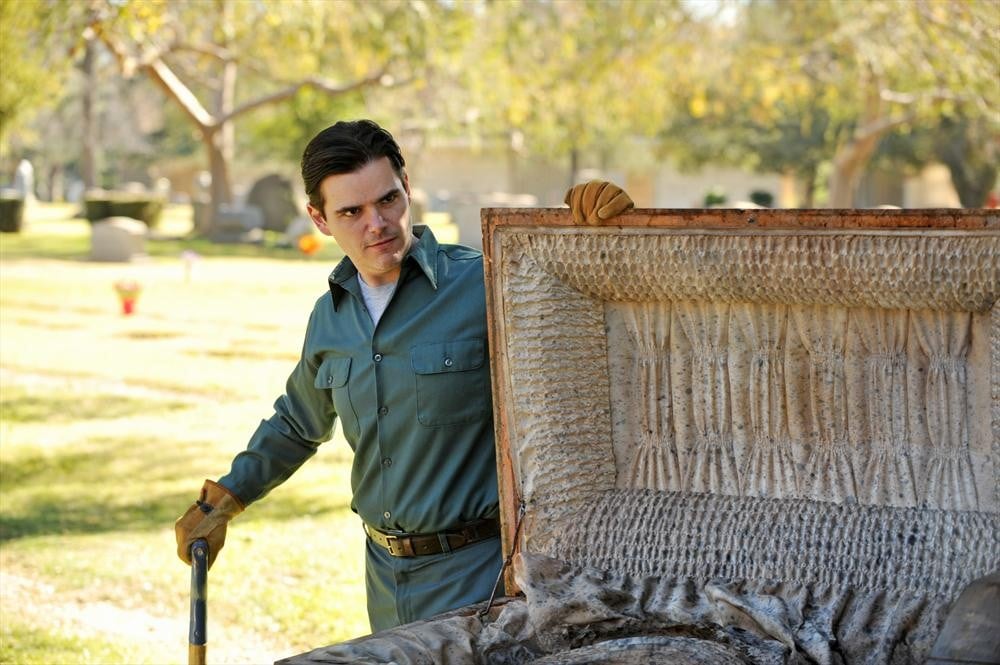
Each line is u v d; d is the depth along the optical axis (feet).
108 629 18.79
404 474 10.35
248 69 102.73
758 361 9.67
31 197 199.72
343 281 10.48
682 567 9.38
